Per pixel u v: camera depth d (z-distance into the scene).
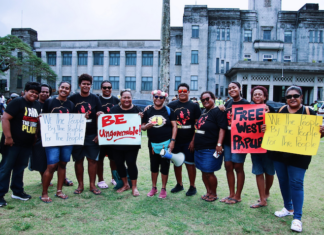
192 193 4.69
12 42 31.94
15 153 4.08
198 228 3.40
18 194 4.32
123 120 4.67
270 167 4.19
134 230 3.31
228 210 3.99
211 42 32.97
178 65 33.44
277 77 28.94
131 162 4.65
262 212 3.94
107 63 35.22
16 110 4.01
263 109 4.05
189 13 32.28
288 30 33.09
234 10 32.56
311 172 6.19
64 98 4.52
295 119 3.65
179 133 4.67
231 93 4.30
